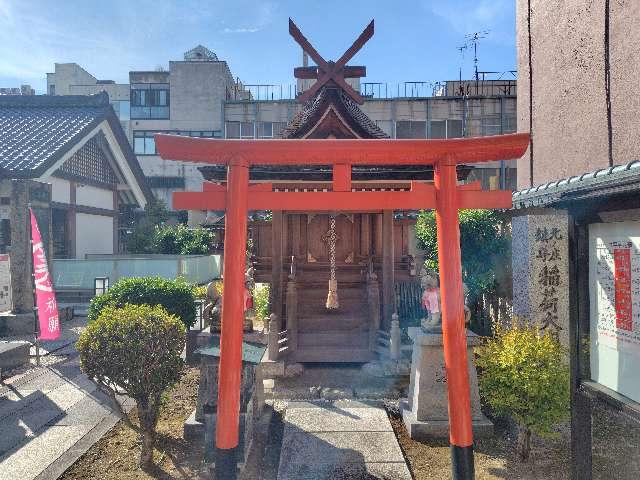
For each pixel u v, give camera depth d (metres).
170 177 34.47
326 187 8.73
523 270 7.40
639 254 3.70
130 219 27.86
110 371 4.96
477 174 28.11
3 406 7.06
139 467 5.13
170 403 7.16
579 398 4.39
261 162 4.35
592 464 4.22
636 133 5.77
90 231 19.36
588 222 4.32
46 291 9.48
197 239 24.97
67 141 15.60
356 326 10.02
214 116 33.94
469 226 11.27
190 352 9.84
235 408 4.02
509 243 11.05
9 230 14.58
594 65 6.70
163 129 34.72
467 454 3.89
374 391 7.91
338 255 10.73
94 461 5.29
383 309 10.12
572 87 7.35
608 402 3.94
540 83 8.51
